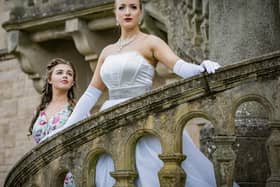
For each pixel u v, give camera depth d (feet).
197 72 15.25
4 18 48.57
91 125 15.29
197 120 36.32
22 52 39.75
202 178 15.56
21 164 16.90
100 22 36.58
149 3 32.42
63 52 41.01
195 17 23.24
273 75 13.78
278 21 19.03
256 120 17.80
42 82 40.88
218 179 13.64
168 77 35.40
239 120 17.85
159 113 14.53
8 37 39.81
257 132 17.61
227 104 13.91
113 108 14.98
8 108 47.62
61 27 38.29
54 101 19.74
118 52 16.99
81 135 15.47
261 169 17.34
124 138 14.88
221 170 13.64
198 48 24.34
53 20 37.65
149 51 16.60
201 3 22.85
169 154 14.20
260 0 18.89
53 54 41.01
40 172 16.33
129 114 14.82
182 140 14.69
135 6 17.03
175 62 15.97
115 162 14.90
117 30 36.68
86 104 17.46
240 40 18.85
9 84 47.85
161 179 14.21
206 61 14.23
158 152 15.33
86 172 15.43
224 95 13.98
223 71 13.98
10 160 46.88
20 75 47.47
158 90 14.47
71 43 40.70
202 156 15.85
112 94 16.81
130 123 14.84
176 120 14.30
